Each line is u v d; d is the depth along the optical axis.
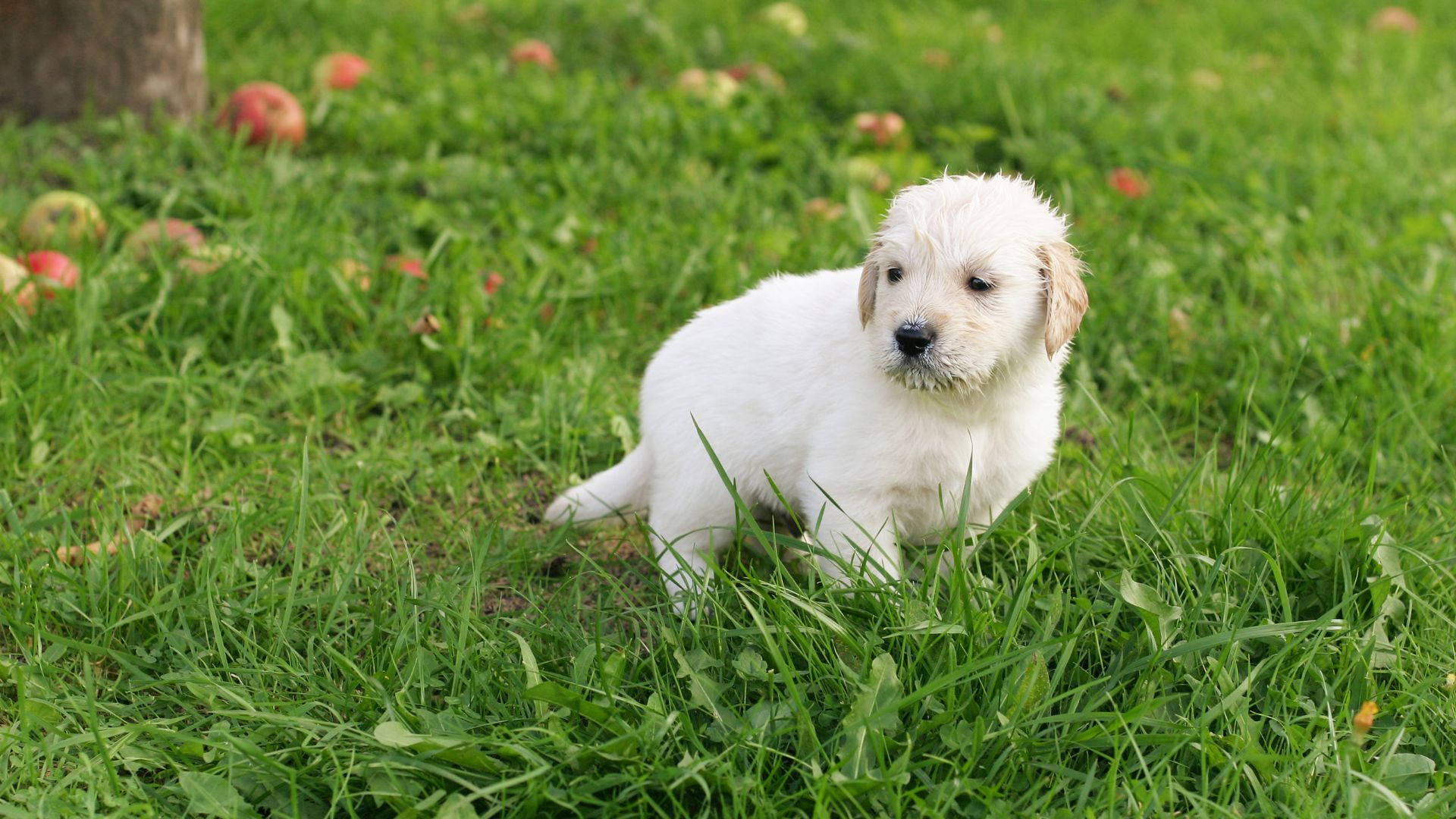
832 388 3.33
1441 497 4.27
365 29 9.13
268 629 3.29
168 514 3.97
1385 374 4.95
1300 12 10.76
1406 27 10.49
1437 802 2.78
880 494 3.34
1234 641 3.01
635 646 3.33
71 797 2.79
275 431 4.52
